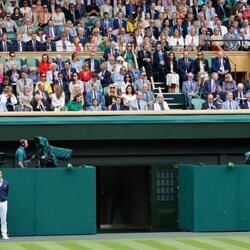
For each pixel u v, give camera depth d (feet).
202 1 275.80
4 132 210.79
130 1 266.57
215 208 202.80
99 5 269.23
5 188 192.65
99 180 217.56
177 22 258.57
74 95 226.17
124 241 187.93
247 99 231.71
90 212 199.82
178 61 242.99
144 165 212.02
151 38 254.27
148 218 212.64
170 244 182.50
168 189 209.36
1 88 230.27
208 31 261.24
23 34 250.57
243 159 222.89
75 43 249.55
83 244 183.52
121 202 218.38
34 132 211.41
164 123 215.72
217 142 221.25
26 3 260.62
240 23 265.75
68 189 198.90
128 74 235.81
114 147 217.77
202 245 180.65
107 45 248.32
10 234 197.26
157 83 241.96
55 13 260.62
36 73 233.96
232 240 188.24
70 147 215.72
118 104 224.94
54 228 198.49
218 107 228.84
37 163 211.82
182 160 220.84
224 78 243.40
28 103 222.07
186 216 205.46
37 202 197.88
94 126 213.46
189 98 235.20
